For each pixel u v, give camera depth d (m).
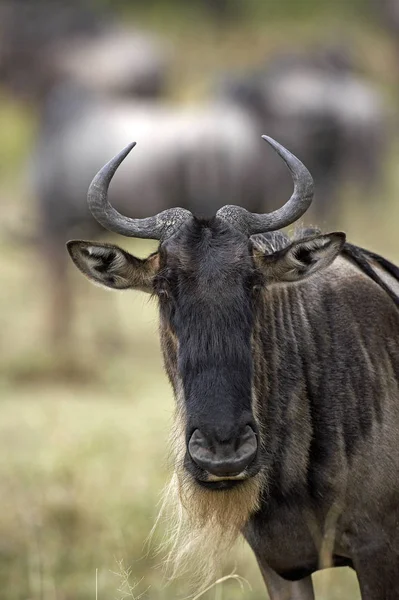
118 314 52.84
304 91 67.25
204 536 20.95
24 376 44.53
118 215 20.94
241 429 18.81
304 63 69.81
